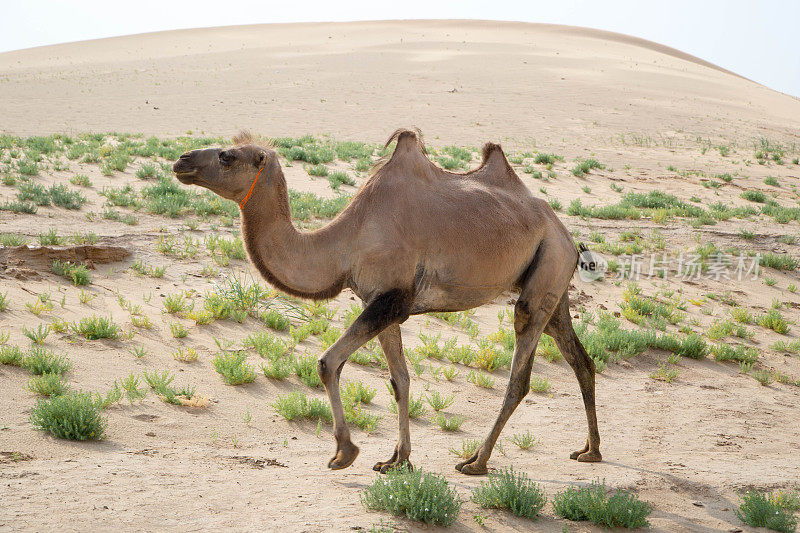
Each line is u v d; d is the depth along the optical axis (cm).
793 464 891
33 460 665
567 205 2581
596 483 722
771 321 1650
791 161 3962
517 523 639
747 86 7838
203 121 4294
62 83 6203
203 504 596
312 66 7181
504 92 5725
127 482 630
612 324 1455
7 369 880
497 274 751
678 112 5253
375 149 3356
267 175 675
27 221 1703
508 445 888
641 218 2461
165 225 1812
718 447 947
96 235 1599
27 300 1126
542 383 1139
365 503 625
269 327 1237
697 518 687
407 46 9106
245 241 689
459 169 2927
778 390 1269
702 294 1828
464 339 1335
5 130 3609
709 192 3039
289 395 908
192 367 1008
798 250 2216
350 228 709
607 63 7794
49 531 512
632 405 1109
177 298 1216
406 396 726
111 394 834
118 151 2755
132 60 8388
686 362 1373
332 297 714
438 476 679
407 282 704
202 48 9781
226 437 806
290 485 667
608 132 4400
